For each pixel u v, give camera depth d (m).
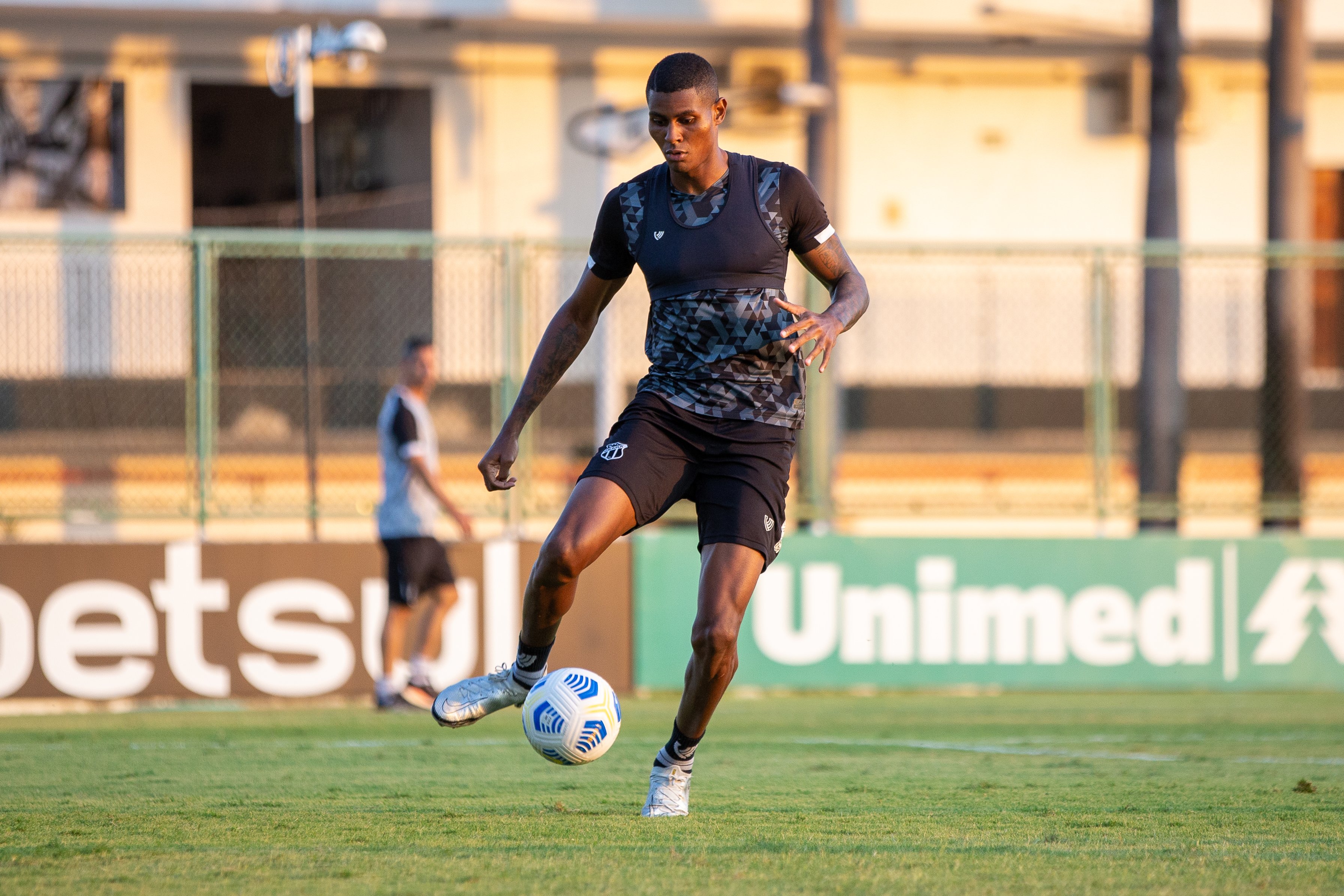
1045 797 17.11
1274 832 14.27
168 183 61.16
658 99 13.12
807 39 57.41
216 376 51.78
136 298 52.34
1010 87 66.88
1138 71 66.62
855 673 36.06
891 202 66.19
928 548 36.41
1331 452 60.88
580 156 63.97
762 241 13.39
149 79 60.78
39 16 59.25
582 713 14.01
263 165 62.00
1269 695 36.75
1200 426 60.50
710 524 13.48
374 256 35.16
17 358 51.47
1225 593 37.28
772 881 11.35
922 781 18.75
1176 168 56.69
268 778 19.02
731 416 13.43
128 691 32.94
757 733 27.11
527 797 16.78
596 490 13.24
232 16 59.91
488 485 14.43
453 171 63.06
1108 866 12.13
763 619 35.84
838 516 37.16
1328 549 37.66
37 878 11.56
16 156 59.97
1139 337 50.62
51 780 18.86
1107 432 37.47
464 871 11.78
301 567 33.81
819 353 12.85
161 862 12.30
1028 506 37.34
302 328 50.62
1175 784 18.62
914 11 63.91
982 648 36.50
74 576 32.75
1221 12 64.88
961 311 60.75
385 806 16.05
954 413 60.25
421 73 62.69
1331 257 37.12
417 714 31.27
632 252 13.80
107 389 52.19
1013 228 67.06
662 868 11.91
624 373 43.91
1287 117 54.00
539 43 63.47
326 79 61.91
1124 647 36.94
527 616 13.63
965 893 10.93
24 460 51.22
